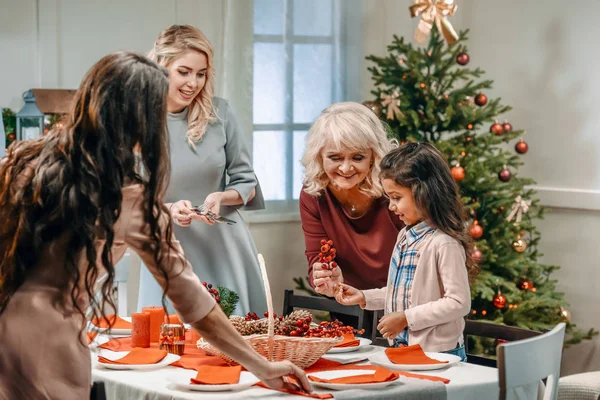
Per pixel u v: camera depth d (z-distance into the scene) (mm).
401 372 2100
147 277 3180
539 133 4844
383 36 5070
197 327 1701
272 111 4742
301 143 4855
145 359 2170
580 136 4609
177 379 2021
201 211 3020
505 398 1729
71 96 3949
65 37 4281
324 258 2686
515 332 2400
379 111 4094
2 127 3576
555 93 4746
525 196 4344
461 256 2402
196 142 3178
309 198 3070
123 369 2141
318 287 2709
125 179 1593
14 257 1540
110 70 1557
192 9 4539
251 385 1937
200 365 2168
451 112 4027
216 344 1716
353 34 4949
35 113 3918
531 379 1801
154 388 1924
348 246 2998
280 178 4801
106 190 1536
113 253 1654
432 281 2416
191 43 3049
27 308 1552
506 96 5039
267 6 4668
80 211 1514
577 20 4617
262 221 4746
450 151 4062
